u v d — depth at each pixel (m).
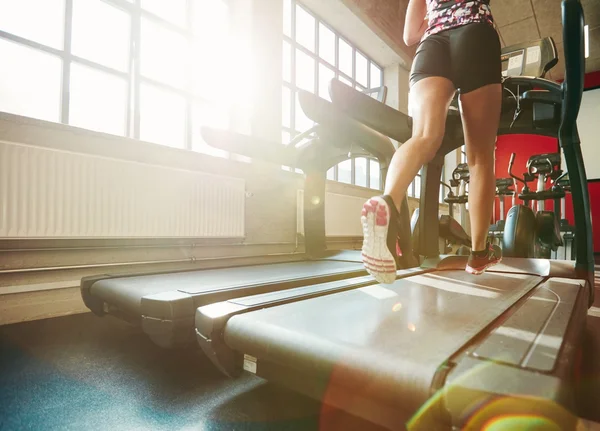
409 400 0.56
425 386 0.54
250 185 3.04
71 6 2.28
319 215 2.68
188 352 1.34
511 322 0.82
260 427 0.82
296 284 1.62
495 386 0.50
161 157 2.42
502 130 1.80
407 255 1.88
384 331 0.76
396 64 5.46
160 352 1.34
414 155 1.01
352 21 4.47
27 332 1.60
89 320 1.84
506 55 1.93
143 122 2.63
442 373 0.56
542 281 1.45
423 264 1.94
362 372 0.61
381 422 0.60
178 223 2.36
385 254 0.95
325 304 1.01
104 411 0.89
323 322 0.82
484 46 1.12
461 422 0.50
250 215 3.04
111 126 2.50
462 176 3.64
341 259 2.47
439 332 0.75
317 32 4.36
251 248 3.06
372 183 5.53
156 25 2.73
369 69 5.31
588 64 6.83
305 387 0.71
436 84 1.12
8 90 2.06
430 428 0.54
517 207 2.72
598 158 7.07
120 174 2.08
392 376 0.58
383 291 1.23
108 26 2.47
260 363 0.82
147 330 1.14
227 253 2.87
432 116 1.08
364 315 0.89
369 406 0.61
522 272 1.69
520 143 7.76
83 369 1.17
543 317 0.87
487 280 1.48
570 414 0.48
